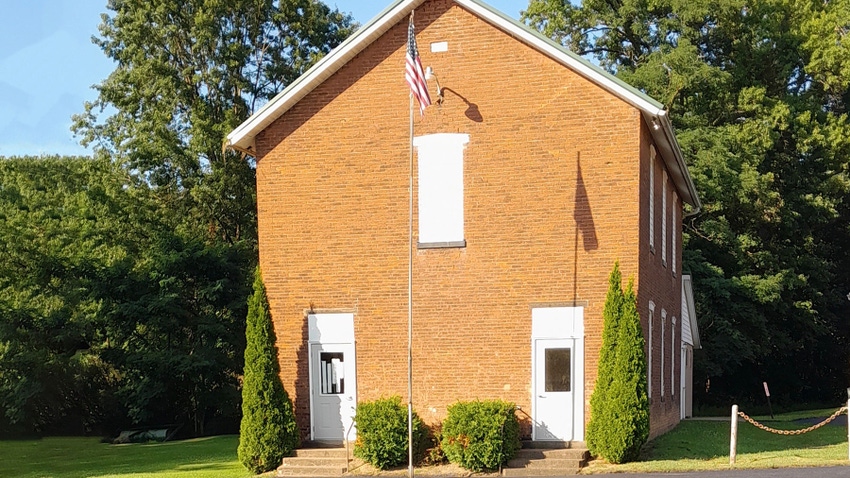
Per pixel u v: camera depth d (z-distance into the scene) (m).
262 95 51.03
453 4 22.88
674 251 30.86
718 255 46.47
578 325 21.80
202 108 46.91
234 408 42.69
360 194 23.28
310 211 23.55
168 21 47.62
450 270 22.64
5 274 46.12
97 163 49.25
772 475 18.05
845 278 56.53
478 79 22.70
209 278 43.69
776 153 48.50
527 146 22.33
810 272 49.88
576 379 21.73
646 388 20.80
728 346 44.19
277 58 50.72
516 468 20.44
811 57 48.41
